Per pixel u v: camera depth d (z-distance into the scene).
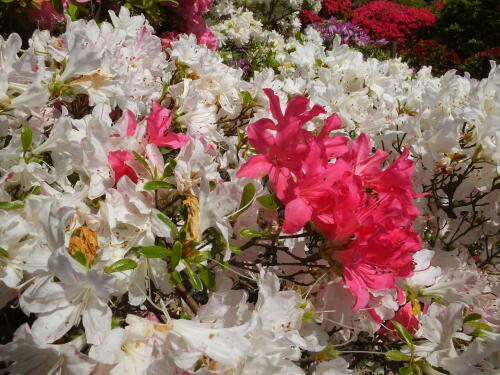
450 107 0.83
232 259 0.55
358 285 0.44
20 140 0.48
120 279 0.40
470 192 0.78
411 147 0.80
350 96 0.90
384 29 6.38
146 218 0.43
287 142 0.45
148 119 0.45
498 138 0.69
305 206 0.43
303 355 0.57
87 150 0.43
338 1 6.32
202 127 0.73
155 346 0.37
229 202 0.43
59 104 0.71
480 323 0.55
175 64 0.85
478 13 6.24
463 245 0.86
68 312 0.34
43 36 0.73
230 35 2.38
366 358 0.64
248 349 0.37
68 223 0.43
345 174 0.45
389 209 0.43
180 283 0.47
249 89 0.88
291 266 0.58
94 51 0.56
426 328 0.54
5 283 0.39
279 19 3.32
